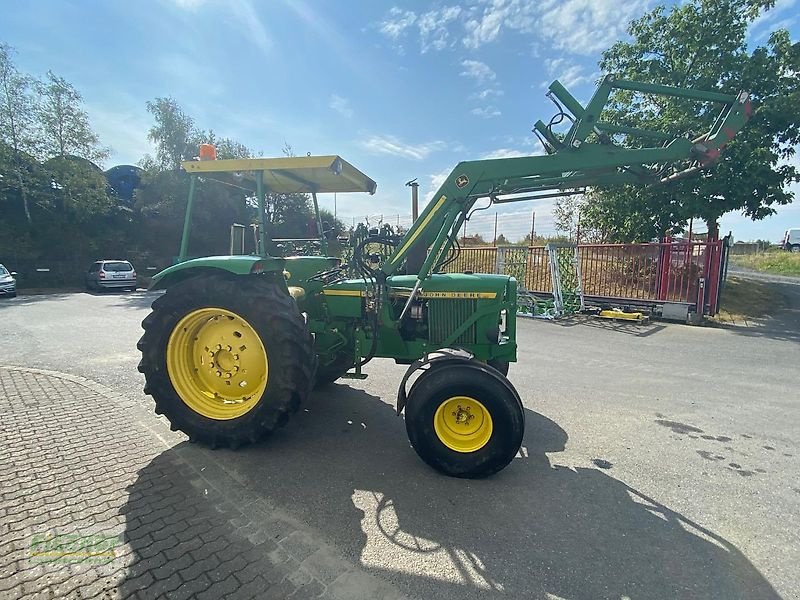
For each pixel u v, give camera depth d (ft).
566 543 7.07
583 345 22.68
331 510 7.88
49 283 60.80
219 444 10.27
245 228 13.10
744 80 31.81
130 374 16.17
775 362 19.30
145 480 8.77
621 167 10.63
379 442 10.89
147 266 70.54
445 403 9.18
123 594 5.79
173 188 69.10
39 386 14.60
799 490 8.86
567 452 10.48
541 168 10.16
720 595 6.01
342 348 12.08
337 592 5.92
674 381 16.38
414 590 6.00
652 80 34.76
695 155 10.02
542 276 37.42
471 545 6.97
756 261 78.13
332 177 13.19
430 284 11.61
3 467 9.18
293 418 12.41
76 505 7.82
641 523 7.68
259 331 9.94
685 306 29.71
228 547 6.79
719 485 9.02
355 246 11.76
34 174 61.98
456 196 10.48
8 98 59.11
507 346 11.55
